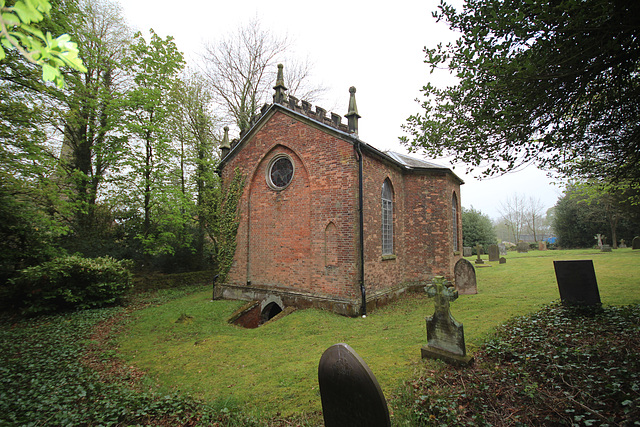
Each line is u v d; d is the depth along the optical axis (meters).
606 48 3.76
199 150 20.97
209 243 24.05
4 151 11.86
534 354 5.40
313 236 11.84
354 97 11.59
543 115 4.82
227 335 9.52
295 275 12.31
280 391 5.50
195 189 21.27
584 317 7.26
